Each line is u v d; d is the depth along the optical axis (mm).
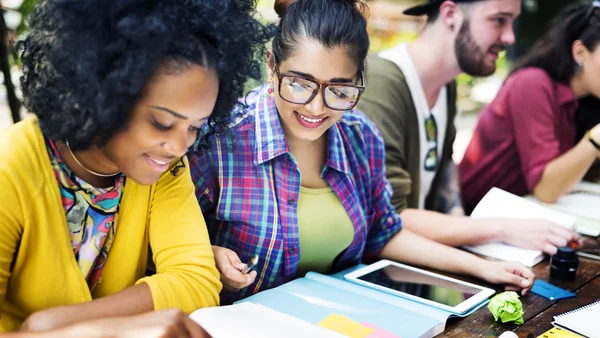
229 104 1132
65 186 1047
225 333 982
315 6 1291
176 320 915
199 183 1431
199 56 927
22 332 894
